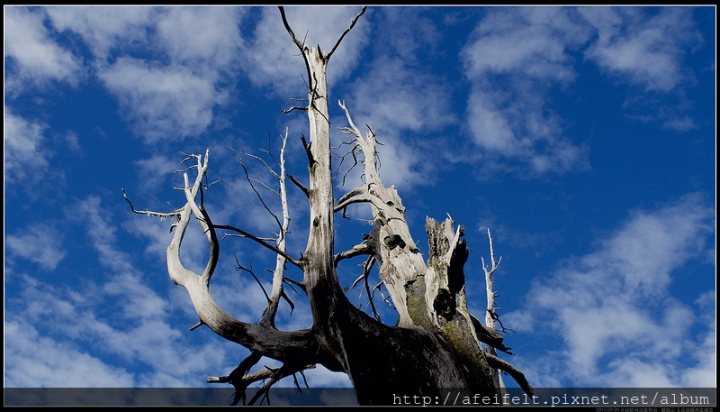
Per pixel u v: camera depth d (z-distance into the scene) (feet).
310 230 25.75
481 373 24.85
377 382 22.72
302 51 31.53
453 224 31.99
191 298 25.49
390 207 36.42
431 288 27.89
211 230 23.66
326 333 23.63
